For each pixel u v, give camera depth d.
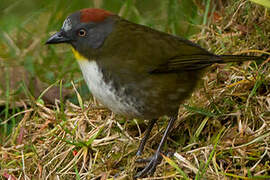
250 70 10.73
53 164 9.95
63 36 9.50
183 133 10.12
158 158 9.45
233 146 9.05
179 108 10.58
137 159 9.53
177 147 9.90
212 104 10.21
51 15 14.96
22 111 11.55
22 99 12.56
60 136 10.57
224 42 11.98
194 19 13.72
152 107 9.32
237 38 11.82
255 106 9.82
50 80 13.19
